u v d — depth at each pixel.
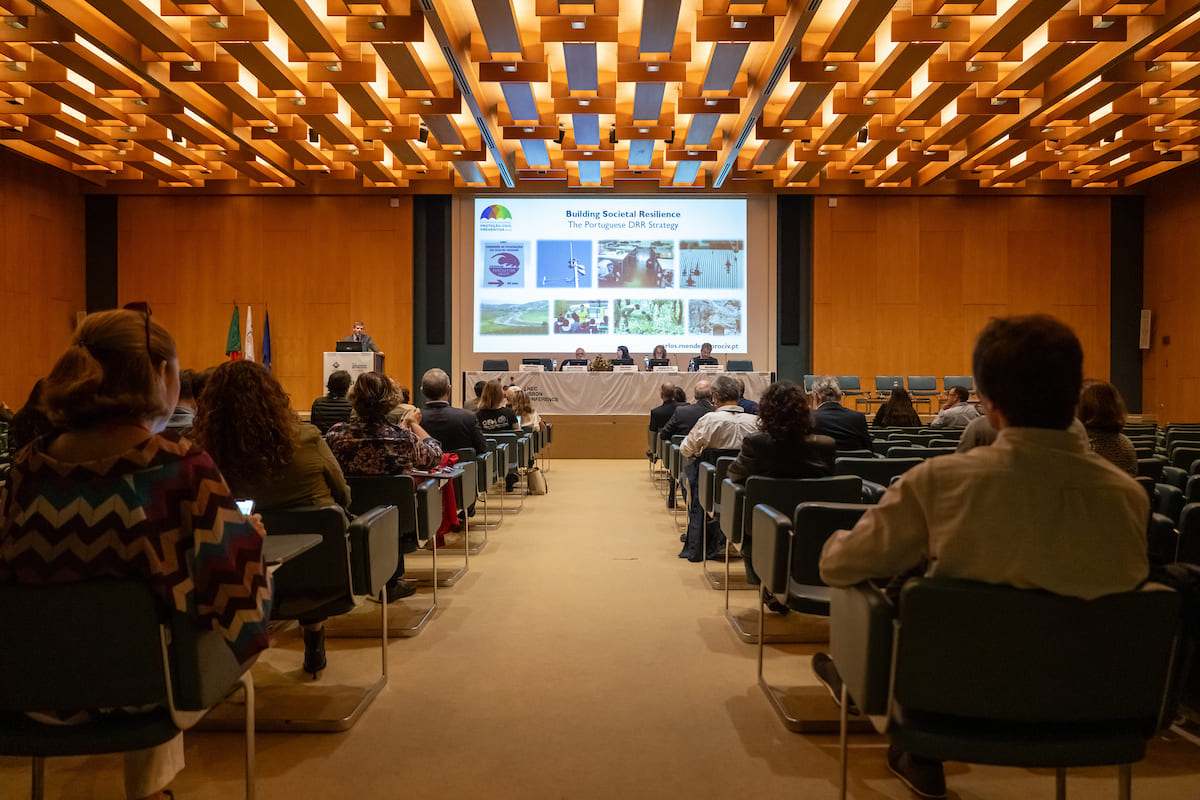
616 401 11.12
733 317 13.57
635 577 4.33
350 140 10.54
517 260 13.57
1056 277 13.46
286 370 13.66
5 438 5.91
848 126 9.69
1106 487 1.31
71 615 1.38
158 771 1.73
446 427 4.82
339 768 2.10
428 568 4.53
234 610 1.44
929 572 1.42
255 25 7.27
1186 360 12.39
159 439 1.45
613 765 2.12
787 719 2.36
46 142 10.72
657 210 13.54
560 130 10.23
